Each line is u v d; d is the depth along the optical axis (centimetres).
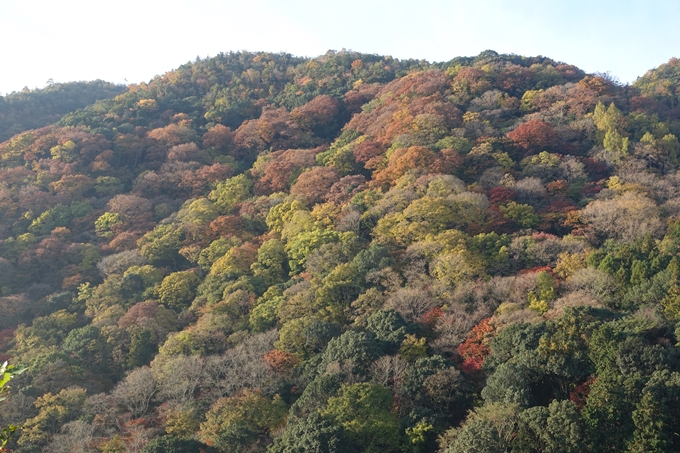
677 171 9062
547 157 9331
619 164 9225
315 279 6850
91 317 7625
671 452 3456
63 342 6888
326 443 4019
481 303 5747
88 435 4938
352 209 8538
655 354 4000
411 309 5953
